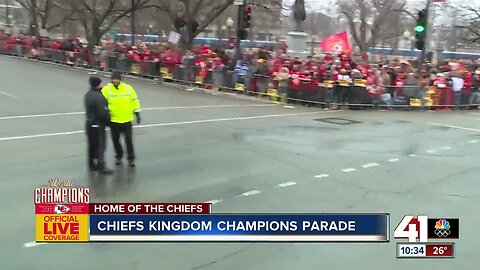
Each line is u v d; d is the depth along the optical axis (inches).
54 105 677.3
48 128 525.0
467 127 665.6
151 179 347.6
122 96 375.2
